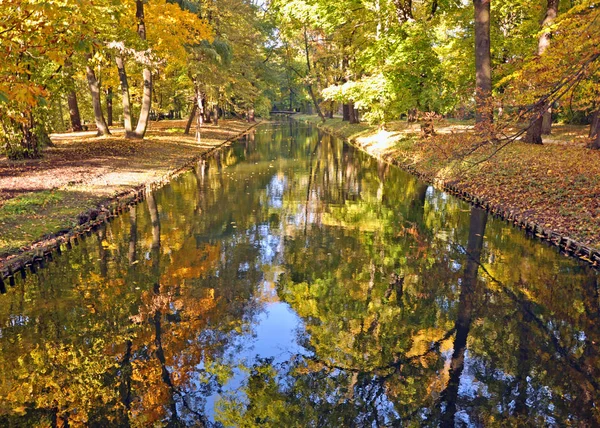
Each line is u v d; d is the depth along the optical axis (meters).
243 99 51.19
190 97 40.28
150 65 28.67
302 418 5.61
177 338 7.38
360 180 21.58
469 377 6.34
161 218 14.44
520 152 19.42
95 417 5.48
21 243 10.41
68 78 21.62
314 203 16.89
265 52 58.19
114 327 7.68
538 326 7.71
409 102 24.48
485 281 9.59
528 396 5.84
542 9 24.95
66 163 21.22
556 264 10.31
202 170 24.17
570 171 15.31
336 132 50.31
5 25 7.49
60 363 6.62
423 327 7.78
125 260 10.67
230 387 6.16
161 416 5.51
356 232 13.16
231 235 12.78
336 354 6.97
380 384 6.19
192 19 28.00
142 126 31.39
